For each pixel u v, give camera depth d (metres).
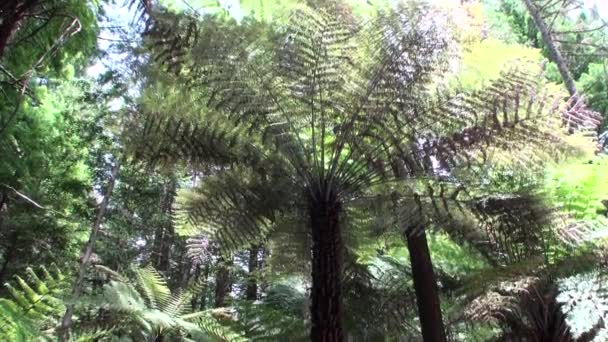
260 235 2.97
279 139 2.62
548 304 3.34
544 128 2.68
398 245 3.94
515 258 3.20
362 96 2.64
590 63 8.90
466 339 4.75
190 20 2.65
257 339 4.11
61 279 2.68
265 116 2.63
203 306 10.98
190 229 2.96
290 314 4.39
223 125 2.65
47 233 9.30
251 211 2.79
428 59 2.66
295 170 2.73
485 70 2.93
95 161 11.19
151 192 11.05
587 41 9.26
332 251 2.54
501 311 3.50
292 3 2.96
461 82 2.87
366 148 2.66
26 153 5.23
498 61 2.94
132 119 2.75
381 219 2.86
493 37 3.64
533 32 9.07
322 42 2.62
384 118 2.61
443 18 2.76
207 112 2.64
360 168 2.68
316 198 2.67
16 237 9.23
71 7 3.49
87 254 8.34
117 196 10.95
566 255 3.25
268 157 2.70
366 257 3.57
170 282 11.01
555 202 3.35
